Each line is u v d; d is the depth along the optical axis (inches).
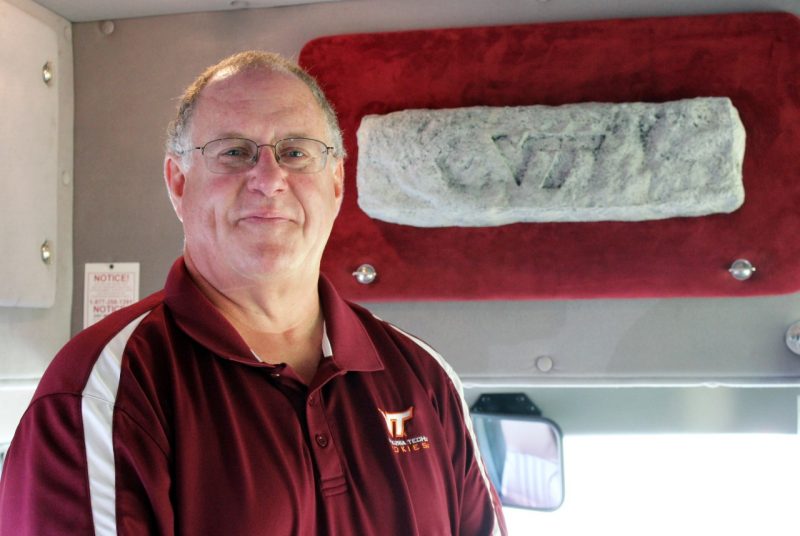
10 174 81.7
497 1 85.3
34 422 46.7
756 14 81.1
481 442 88.5
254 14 89.1
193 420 47.9
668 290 81.0
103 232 90.9
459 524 60.1
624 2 83.7
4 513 47.0
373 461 52.9
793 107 80.0
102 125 91.3
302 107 55.4
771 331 80.8
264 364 51.4
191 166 54.9
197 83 57.2
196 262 55.6
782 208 79.7
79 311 90.8
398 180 83.0
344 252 85.4
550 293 82.4
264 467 48.0
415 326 85.6
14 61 82.5
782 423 84.5
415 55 85.1
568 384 83.1
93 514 44.1
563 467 85.6
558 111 81.3
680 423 85.9
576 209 79.9
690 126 79.2
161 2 87.6
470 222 83.1
